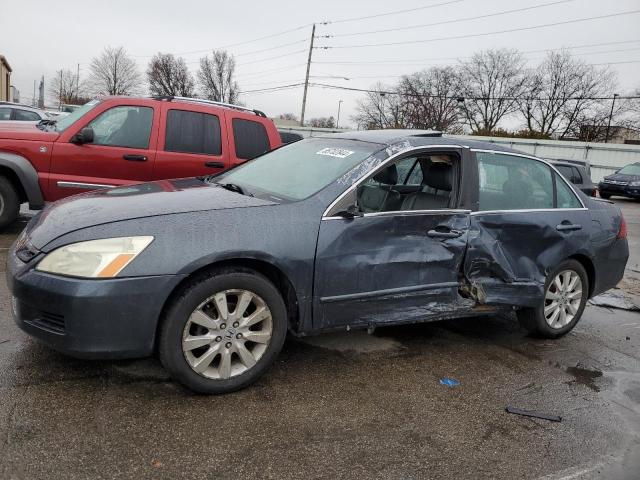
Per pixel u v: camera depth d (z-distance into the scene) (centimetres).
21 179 619
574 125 6562
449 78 6875
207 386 321
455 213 403
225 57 7644
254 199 356
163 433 284
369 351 416
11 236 654
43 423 281
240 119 712
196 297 310
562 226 463
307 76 5109
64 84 7600
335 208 355
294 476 261
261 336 336
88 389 319
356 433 302
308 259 339
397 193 403
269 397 331
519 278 437
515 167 454
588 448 310
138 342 301
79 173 637
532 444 309
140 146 655
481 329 496
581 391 383
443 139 420
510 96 6800
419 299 390
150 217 313
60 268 293
